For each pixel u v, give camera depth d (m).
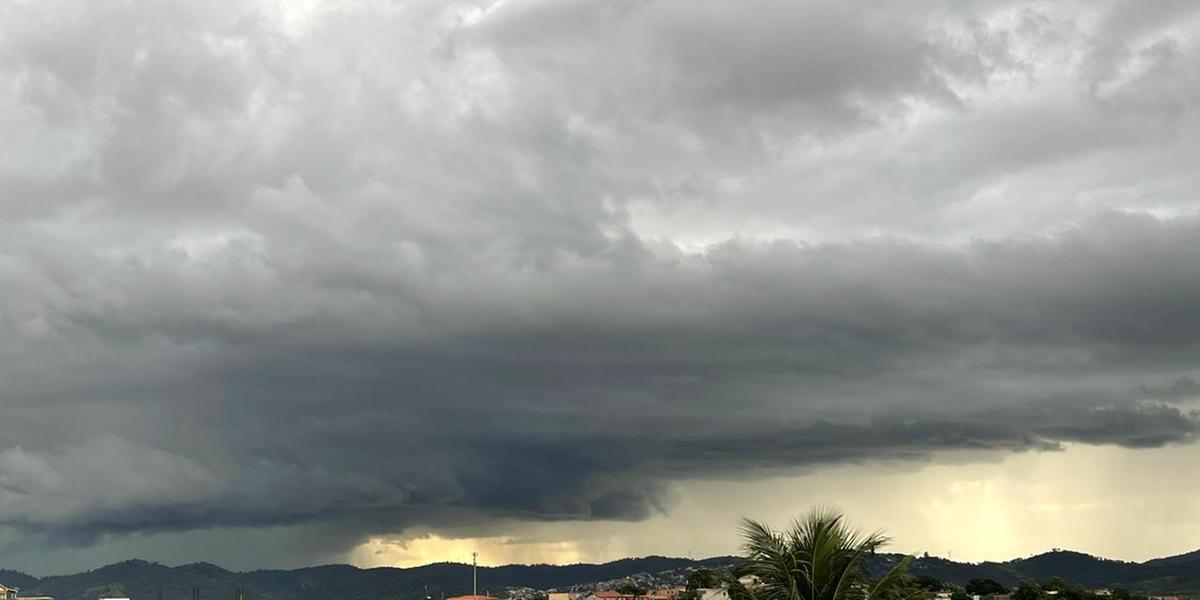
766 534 31.44
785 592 30.91
